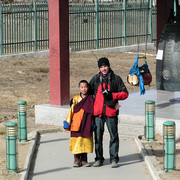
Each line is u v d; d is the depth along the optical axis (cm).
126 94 1401
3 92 3139
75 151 1402
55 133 1950
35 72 3925
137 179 1334
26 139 1802
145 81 1930
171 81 1702
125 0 5575
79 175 1375
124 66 4434
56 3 2027
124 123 1922
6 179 1345
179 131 1783
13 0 7612
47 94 3080
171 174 1335
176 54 1672
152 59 4934
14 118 2361
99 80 1414
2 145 1778
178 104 2177
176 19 1697
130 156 1579
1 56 4384
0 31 4506
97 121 1413
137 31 6122
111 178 1342
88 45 5712
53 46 2066
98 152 1449
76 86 3388
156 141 1759
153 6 6216
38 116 2116
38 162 1525
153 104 1753
